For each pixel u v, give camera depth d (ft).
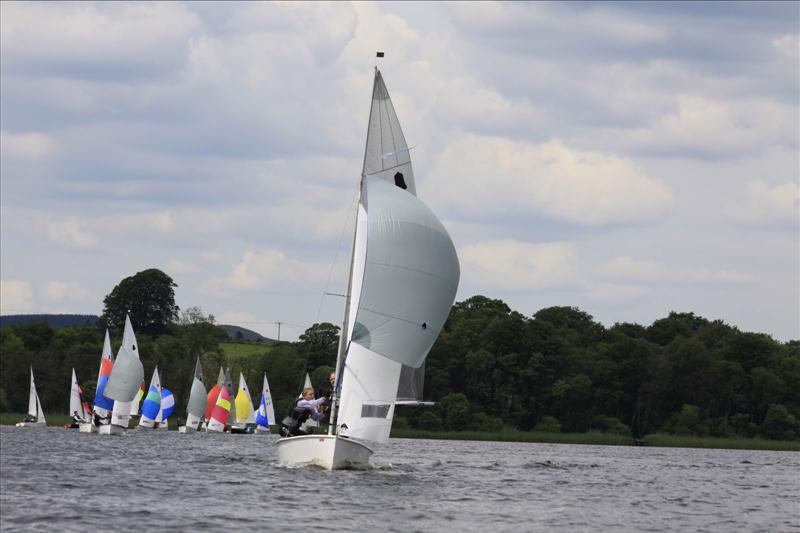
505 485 342.23
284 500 257.75
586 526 238.89
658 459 636.07
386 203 313.12
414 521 231.30
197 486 289.53
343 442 324.80
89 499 256.32
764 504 308.40
